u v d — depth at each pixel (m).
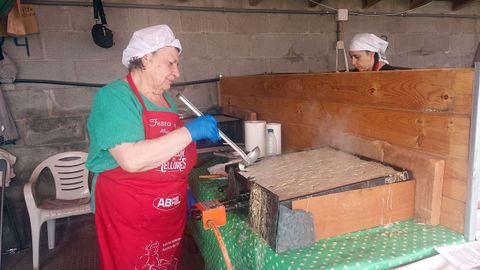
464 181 0.95
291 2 3.11
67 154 2.58
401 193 1.05
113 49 2.65
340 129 1.44
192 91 2.92
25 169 2.56
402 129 1.14
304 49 3.22
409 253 0.88
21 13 2.23
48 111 2.56
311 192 0.95
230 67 3.01
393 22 3.48
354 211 0.99
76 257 2.45
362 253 0.89
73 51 2.55
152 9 2.71
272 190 0.98
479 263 0.85
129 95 1.10
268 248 0.93
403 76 1.11
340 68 3.37
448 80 0.96
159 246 1.30
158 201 1.23
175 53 1.15
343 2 3.28
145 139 1.12
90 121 1.15
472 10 3.77
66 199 2.57
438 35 3.68
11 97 2.45
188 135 1.05
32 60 2.47
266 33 3.08
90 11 2.55
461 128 0.94
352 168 1.16
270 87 1.99
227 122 2.16
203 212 1.01
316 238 0.96
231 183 1.22
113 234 1.24
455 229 0.99
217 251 1.25
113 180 1.20
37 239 2.26
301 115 1.71
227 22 2.94
